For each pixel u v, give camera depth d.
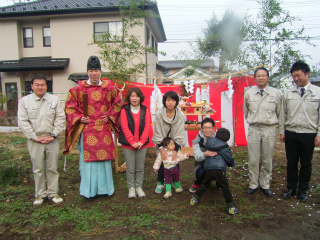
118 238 2.63
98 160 3.44
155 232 2.74
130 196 3.56
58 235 2.70
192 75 8.27
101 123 3.48
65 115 3.48
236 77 6.12
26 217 3.05
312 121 3.35
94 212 3.16
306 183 3.49
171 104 3.38
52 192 3.46
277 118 3.65
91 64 3.35
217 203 3.42
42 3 13.72
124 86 4.62
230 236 2.68
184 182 4.24
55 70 12.66
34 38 13.62
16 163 5.26
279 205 3.37
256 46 6.16
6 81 13.23
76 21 12.44
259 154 3.67
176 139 3.61
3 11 12.89
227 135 3.21
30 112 3.14
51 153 3.33
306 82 3.38
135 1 5.52
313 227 2.84
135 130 3.52
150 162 5.35
